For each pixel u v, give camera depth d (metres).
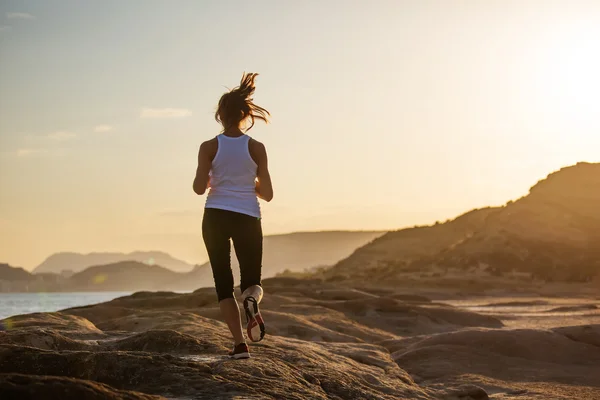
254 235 5.86
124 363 5.32
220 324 10.34
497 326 18.69
